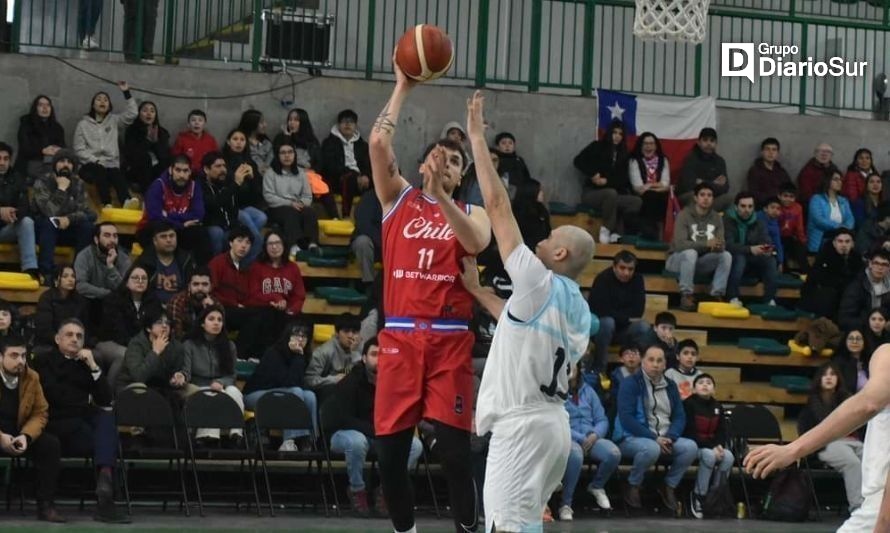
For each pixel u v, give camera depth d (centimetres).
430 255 901
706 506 1655
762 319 2030
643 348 1686
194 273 1634
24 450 1353
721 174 2211
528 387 813
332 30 2247
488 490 820
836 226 2189
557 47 2388
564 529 1509
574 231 836
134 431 1497
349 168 2078
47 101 1942
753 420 1705
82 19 2117
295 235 1931
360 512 1507
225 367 1561
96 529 1339
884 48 2456
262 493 1588
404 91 929
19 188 1806
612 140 2186
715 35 2422
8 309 1480
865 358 1800
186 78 2105
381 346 913
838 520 1678
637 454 1617
